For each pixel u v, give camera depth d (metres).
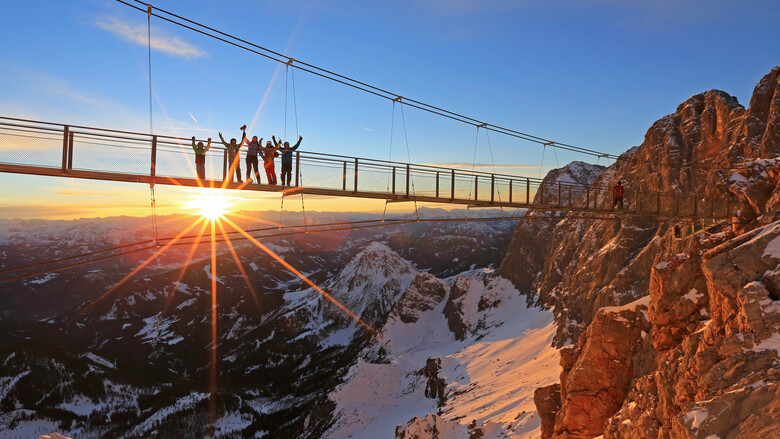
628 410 24.80
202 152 27.81
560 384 37.94
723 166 81.75
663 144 104.94
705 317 24.61
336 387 167.88
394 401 149.50
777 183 24.89
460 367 144.62
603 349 32.03
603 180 136.88
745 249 19.17
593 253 126.38
